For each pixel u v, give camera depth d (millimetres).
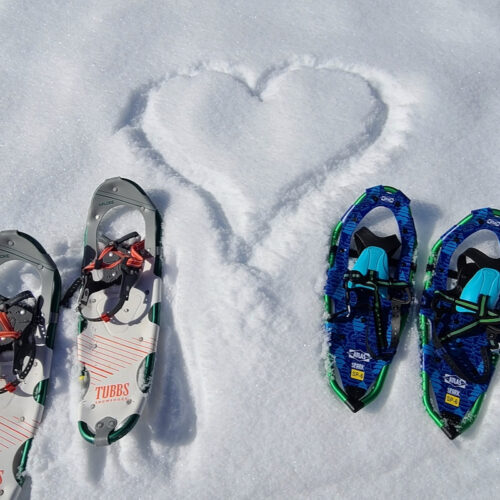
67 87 1887
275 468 1425
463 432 1454
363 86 1817
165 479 1437
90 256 1637
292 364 1491
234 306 1533
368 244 1583
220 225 1645
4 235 1592
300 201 1681
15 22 2014
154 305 1559
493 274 1521
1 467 1454
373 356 1463
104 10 2012
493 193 1667
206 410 1475
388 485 1417
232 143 1748
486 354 1465
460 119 1765
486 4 1944
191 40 1938
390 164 1704
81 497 1431
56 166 1780
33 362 1532
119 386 1494
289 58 1889
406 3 1968
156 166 1746
